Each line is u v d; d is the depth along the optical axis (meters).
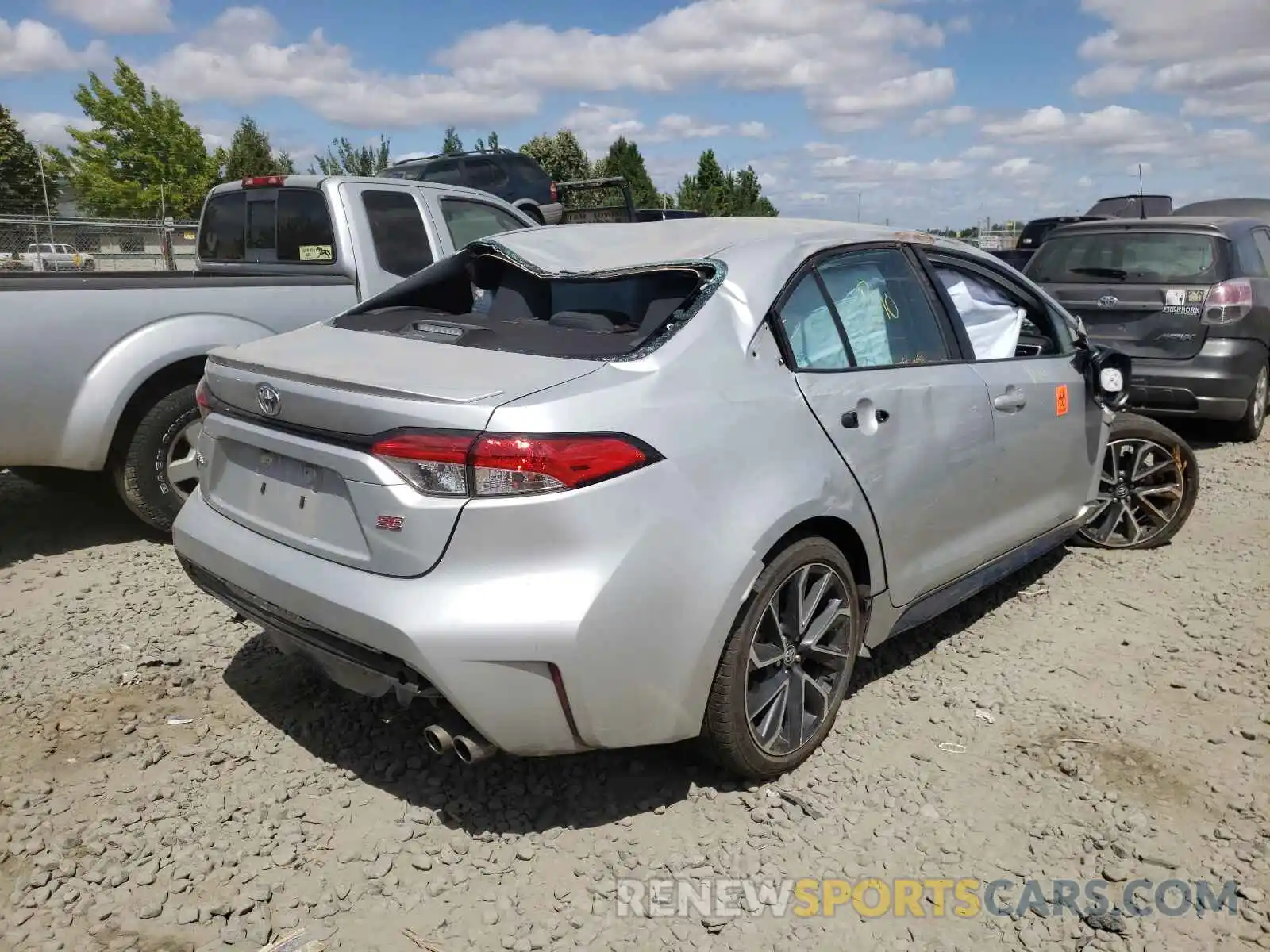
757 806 3.14
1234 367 7.75
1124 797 3.26
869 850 2.98
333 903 2.69
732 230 3.70
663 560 2.75
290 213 6.44
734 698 3.01
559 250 3.74
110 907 2.63
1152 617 4.68
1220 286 7.69
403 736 3.48
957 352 4.02
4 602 4.55
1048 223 20.66
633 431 2.74
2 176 40.12
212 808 3.06
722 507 2.89
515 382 2.74
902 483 3.56
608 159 51.34
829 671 3.45
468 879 2.80
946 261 4.25
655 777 3.28
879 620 3.61
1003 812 3.17
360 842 2.93
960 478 3.87
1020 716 3.76
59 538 5.46
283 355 3.20
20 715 3.55
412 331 3.43
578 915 2.67
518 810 3.09
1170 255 7.90
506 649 2.59
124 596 4.66
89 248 13.65
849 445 3.32
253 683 3.83
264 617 3.07
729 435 2.94
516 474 2.58
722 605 2.88
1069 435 4.66
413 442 2.63
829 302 3.51
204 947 2.52
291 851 2.87
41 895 2.65
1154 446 5.44
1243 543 5.71
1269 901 2.80
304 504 2.96
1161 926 2.71
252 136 38.88
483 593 2.61
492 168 15.14
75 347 4.75
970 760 3.46
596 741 2.77
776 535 2.99
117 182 28.97
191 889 2.71
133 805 3.05
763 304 3.22
